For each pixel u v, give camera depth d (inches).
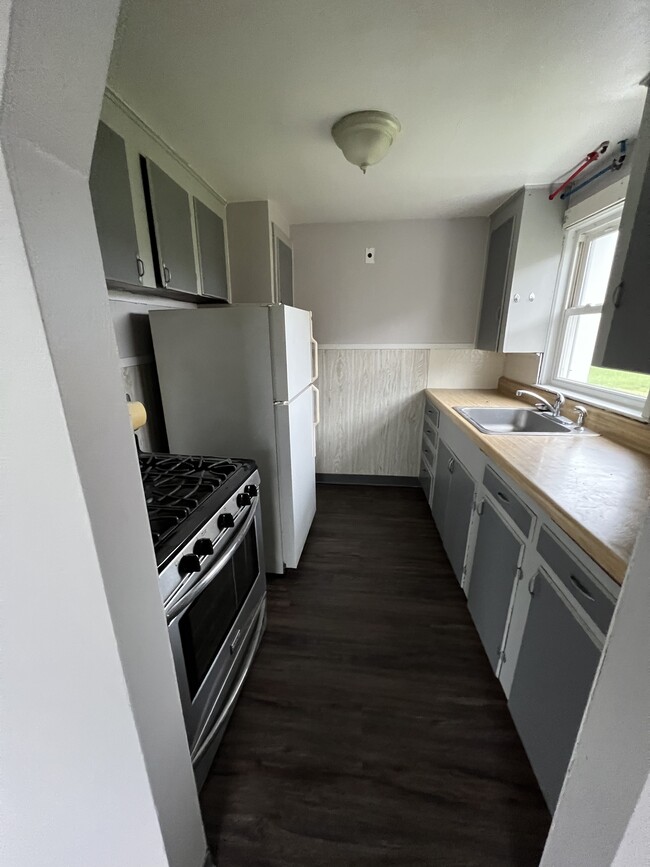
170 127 58.0
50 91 15.0
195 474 55.3
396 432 129.9
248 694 56.1
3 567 21.1
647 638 18.1
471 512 71.9
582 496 42.3
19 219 15.1
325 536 101.1
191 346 71.6
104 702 23.4
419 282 116.1
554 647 40.1
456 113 55.6
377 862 37.9
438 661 61.5
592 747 22.6
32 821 28.4
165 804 27.8
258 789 44.2
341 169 74.5
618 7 36.4
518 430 92.2
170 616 33.0
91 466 19.2
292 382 74.6
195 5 36.2
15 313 16.3
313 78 47.4
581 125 59.1
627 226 47.5
